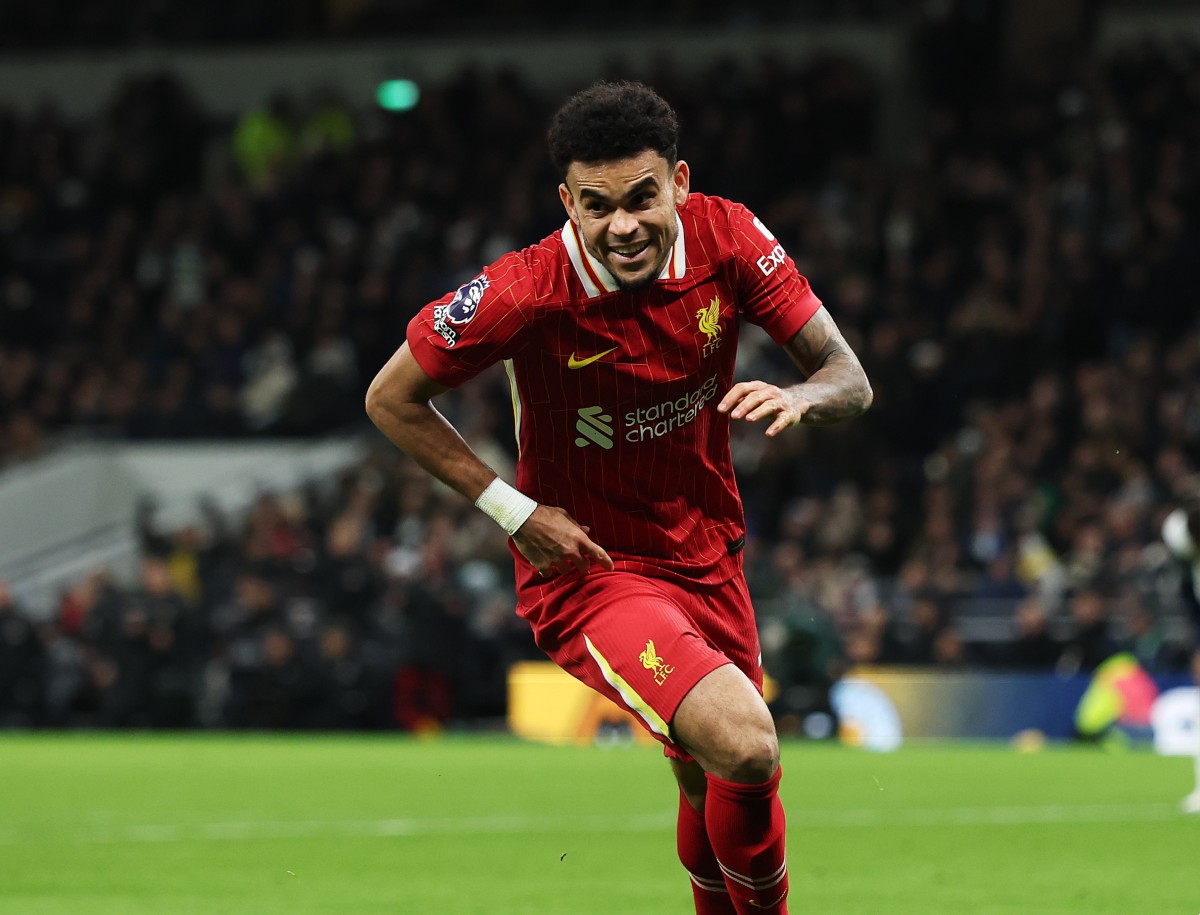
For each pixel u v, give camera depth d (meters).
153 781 12.42
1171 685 16.30
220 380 24.55
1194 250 22.42
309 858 8.34
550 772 13.19
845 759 14.34
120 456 24.09
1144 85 24.55
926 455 21.34
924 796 11.30
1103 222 23.05
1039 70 26.12
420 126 26.88
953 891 7.20
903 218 23.62
